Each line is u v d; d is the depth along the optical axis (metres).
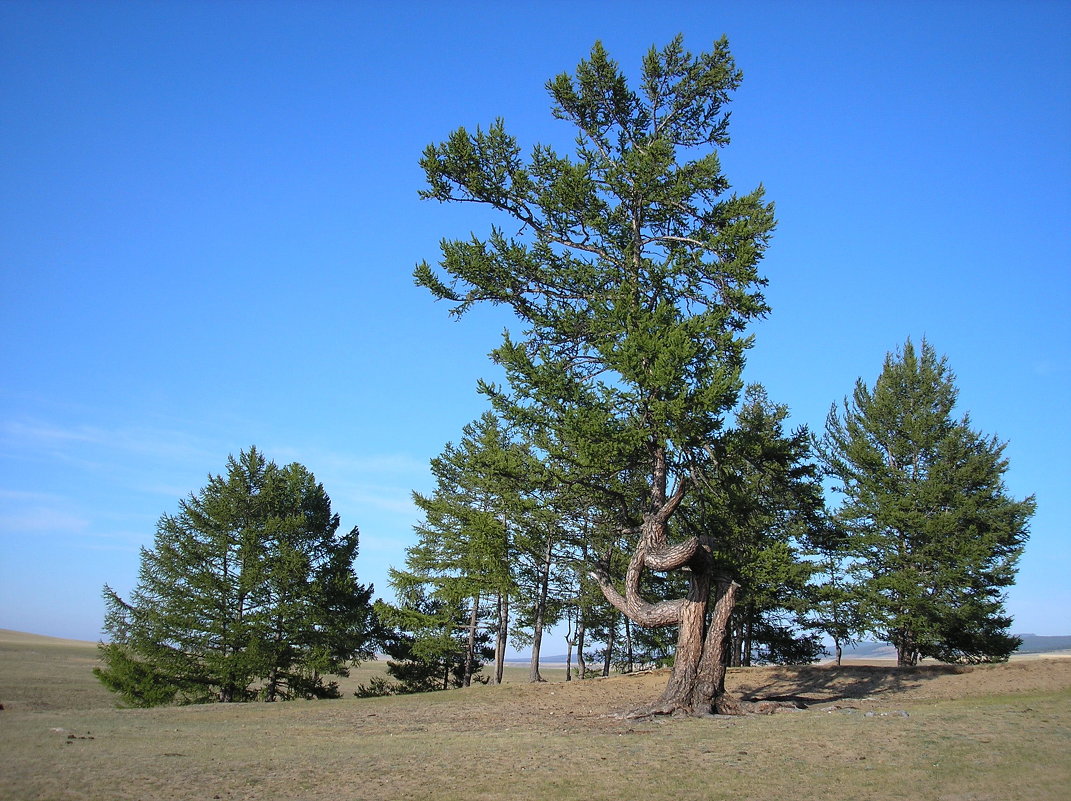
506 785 9.88
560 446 17.91
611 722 16.27
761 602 29.94
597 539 25.70
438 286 19.23
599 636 38.12
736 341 16.77
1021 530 30.89
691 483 19.03
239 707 21.59
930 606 29.97
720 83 19.98
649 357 16.27
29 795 8.99
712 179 18.64
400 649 40.44
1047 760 10.30
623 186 18.61
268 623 34.66
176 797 9.09
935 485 31.09
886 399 33.53
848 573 32.75
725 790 9.48
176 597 34.25
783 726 14.12
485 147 18.86
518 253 18.56
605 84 19.83
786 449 19.39
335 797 9.24
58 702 35.75
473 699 23.55
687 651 17.41
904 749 11.36
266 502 35.97
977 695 20.08
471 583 31.55
